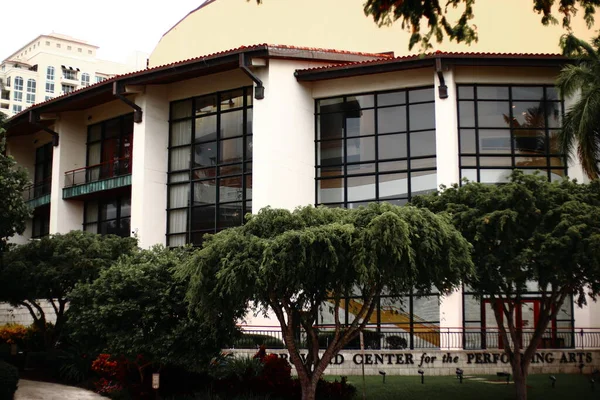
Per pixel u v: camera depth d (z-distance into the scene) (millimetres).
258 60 30734
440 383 22703
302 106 31500
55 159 39188
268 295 16656
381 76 30969
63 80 130125
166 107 35219
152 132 34375
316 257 15727
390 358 25125
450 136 28656
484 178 29531
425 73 30172
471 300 28469
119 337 18672
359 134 31391
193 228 33469
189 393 20109
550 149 29812
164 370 20484
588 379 23719
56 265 26375
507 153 29734
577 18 34719
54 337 27375
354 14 37656
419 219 16062
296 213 17391
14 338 32031
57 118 39406
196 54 42344
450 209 19797
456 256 16438
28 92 125625
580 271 18547
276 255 15562
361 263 15141
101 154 38875
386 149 30750
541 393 21125
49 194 40031
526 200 18891
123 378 20703
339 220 16594
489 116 29984
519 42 35281
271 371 20172
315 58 31422
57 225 38531
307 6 38844
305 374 17531
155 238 33844
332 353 17406
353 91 31453
